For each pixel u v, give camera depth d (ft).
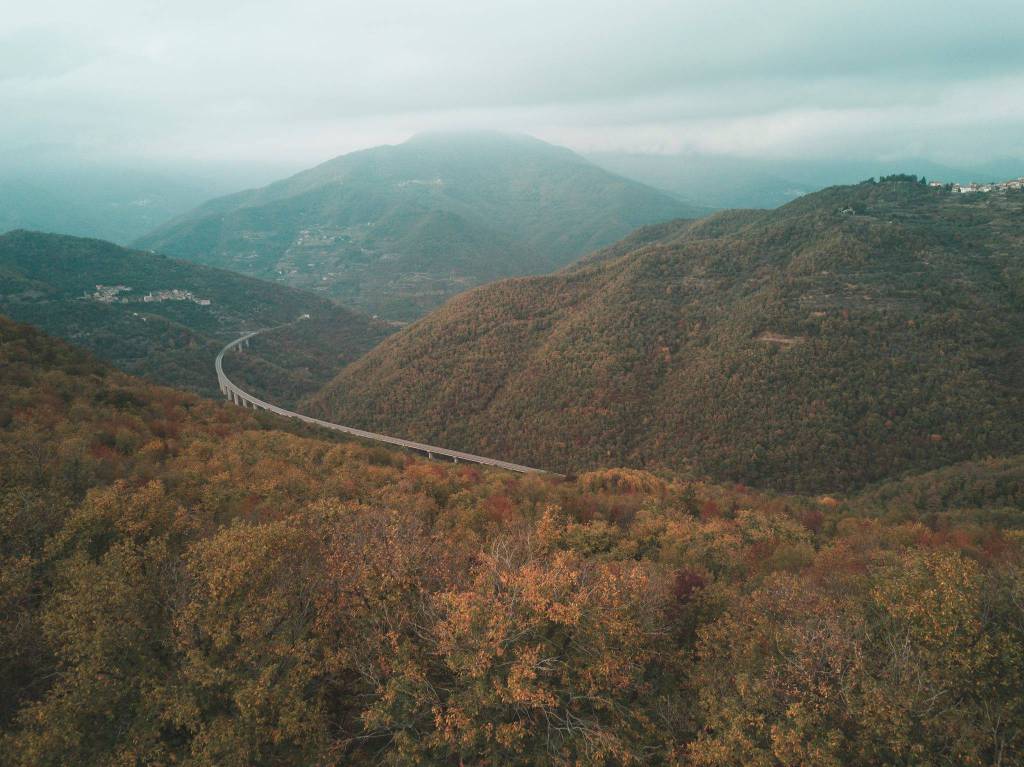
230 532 77.56
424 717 65.82
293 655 65.57
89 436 155.74
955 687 64.80
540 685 63.87
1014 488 228.84
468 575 89.10
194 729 60.23
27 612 70.90
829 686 63.57
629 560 124.36
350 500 152.56
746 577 125.90
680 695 77.10
